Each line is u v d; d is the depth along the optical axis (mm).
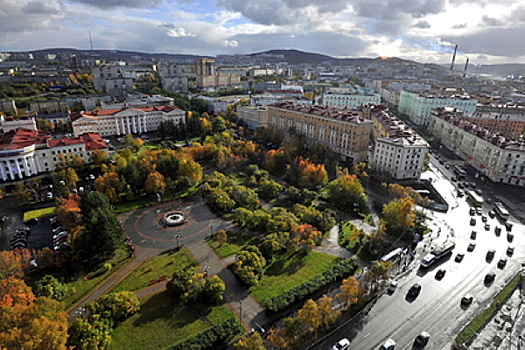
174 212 155250
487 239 142125
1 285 86938
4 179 183625
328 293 105125
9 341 69312
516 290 110688
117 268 114812
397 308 100875
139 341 85062
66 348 73500
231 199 160375
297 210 149875
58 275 109688
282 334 81875
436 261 124938
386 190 180500
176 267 116062
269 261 119875
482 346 88500
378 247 126125
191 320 92438
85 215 127562
